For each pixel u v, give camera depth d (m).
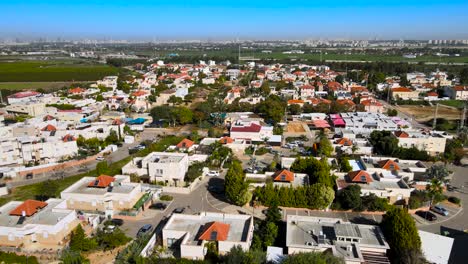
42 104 199.38
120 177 104.00
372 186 97.19
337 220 75.88
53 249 75.38
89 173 119.38
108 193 91.88
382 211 91.31
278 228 78.81
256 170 117.69
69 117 182.38
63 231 79.12
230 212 92.25
